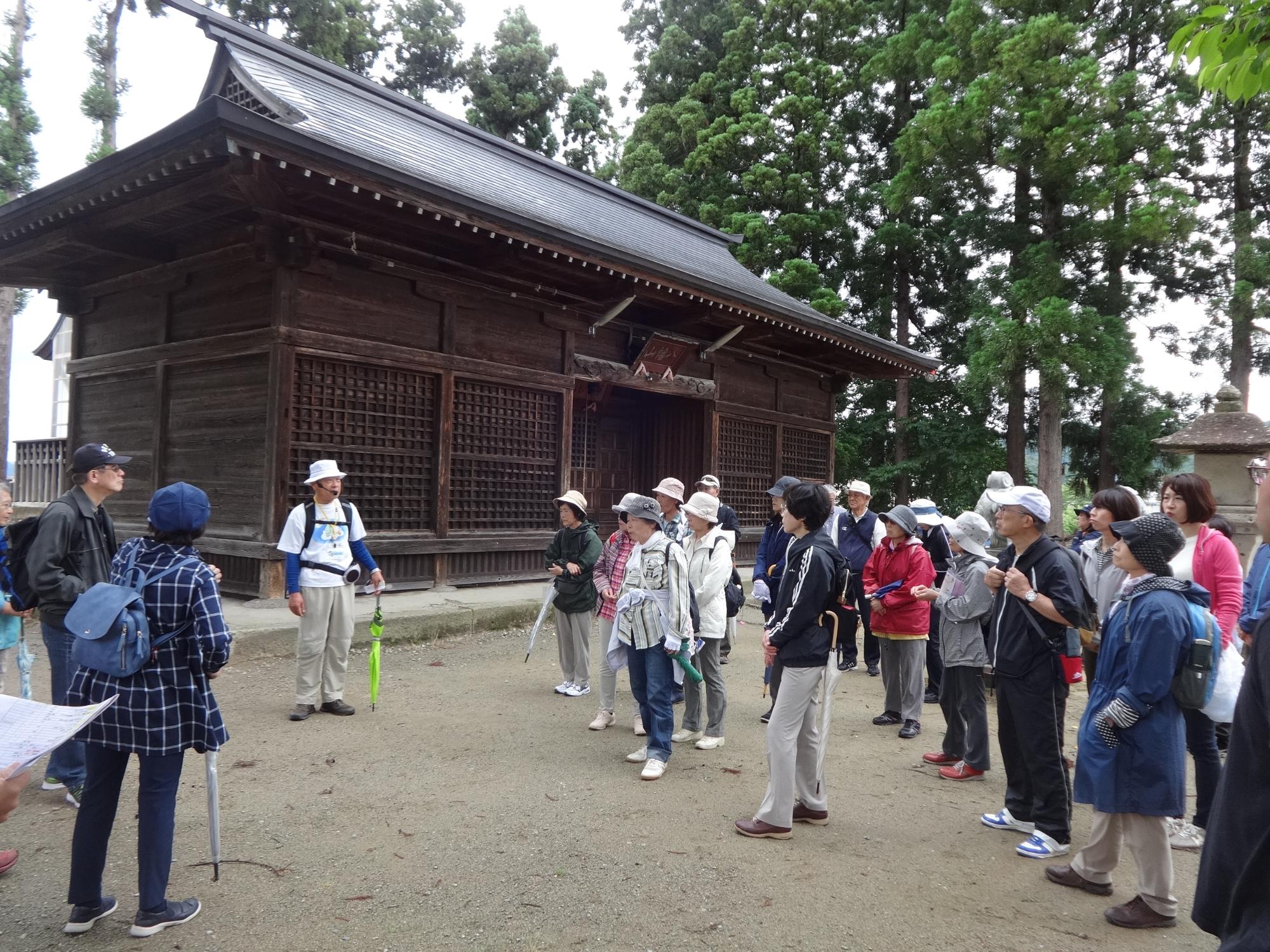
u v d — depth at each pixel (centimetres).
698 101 2453
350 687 609
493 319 948
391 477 842
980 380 1762
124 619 255
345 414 800
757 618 1071
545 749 487
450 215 735
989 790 453
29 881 307
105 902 277
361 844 346
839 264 2309
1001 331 1730
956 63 1805
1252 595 378
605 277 941
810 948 277
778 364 1409
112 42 1542
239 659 637
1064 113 1734
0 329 1417
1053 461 1827
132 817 371
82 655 254
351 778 422
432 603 825
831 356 1427
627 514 470
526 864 332
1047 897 324
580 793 416
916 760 505
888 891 323
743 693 670
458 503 911
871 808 418
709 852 352
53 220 762
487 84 2758
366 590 820
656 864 337
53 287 959
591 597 608
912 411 2403
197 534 286
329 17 2300
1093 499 482
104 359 923
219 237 794
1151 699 290
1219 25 344
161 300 866
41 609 365
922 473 2188
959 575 482
